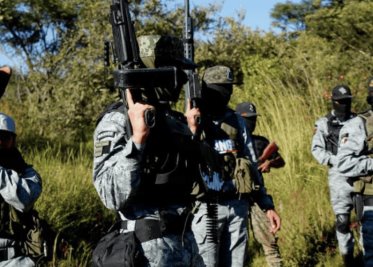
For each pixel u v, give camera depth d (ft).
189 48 16.57
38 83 54.54
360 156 18.81
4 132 13.67
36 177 13.89
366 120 18.95
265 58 58.70
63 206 23.84
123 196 9.95
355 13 49.62
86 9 56.29
